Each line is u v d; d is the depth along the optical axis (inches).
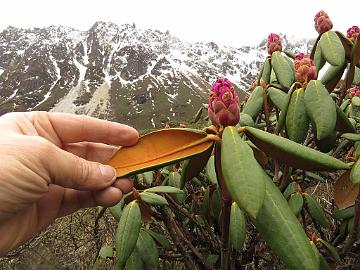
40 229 9.7
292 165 7.3
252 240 12.6
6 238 9.0
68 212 9.9
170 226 12.4
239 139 6.6
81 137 9.6
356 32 12.1
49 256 28.3
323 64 11.9
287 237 6.4
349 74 11.5
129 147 8.2
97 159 10.0
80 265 26.6
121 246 9.8
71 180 8.0
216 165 7.4
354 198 9.5
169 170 15.7
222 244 8.4
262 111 13.7
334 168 7.0
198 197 15.7
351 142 12.6
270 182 6.8
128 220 10.1
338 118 9.9
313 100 9.2
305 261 6.2
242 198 6.0
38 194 7.9
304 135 9.6
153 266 11.8
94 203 9.8
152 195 11.3
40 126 9.5
